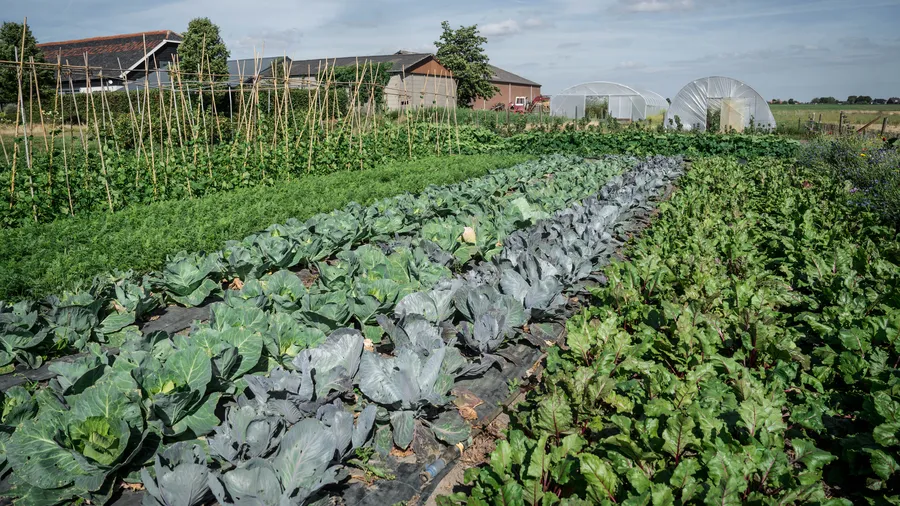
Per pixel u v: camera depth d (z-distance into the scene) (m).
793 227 8.79
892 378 4.10
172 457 3.22
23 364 4.84
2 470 3.42
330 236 7.76
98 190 10.66
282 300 5.28
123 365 3.94
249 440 3.34
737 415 3.65
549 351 4.82
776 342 4.70
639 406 3.93
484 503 2.88
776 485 3.04
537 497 2.96
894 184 11.01
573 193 11.95
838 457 3.69
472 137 26.09
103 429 3.29
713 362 4.46
